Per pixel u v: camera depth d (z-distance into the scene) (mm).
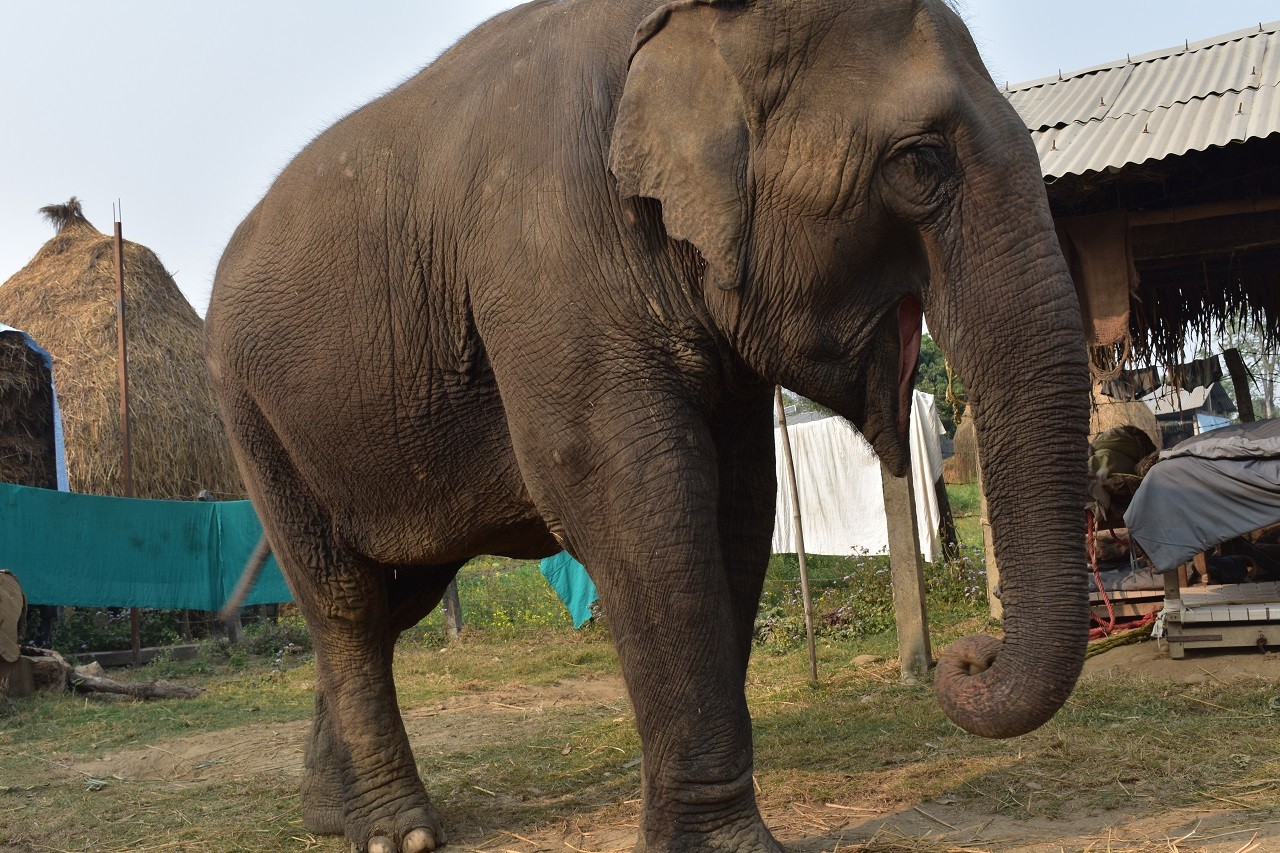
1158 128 6867
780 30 2891
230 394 4344
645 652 3088
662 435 3074
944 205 2744
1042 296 2627
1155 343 8750
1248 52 8570
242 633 12102
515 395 3244
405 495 3959
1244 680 5508
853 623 9195
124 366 12617
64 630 11383
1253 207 6719
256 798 5039
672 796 3082
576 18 3455
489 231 3336
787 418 15094
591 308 3123
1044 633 2535
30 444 12500
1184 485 5969
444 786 4922
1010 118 2787
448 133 3602
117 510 10836
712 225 2916
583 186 3160
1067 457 2590
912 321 2969
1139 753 4184
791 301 2967
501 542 3994
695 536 3049
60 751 6633
